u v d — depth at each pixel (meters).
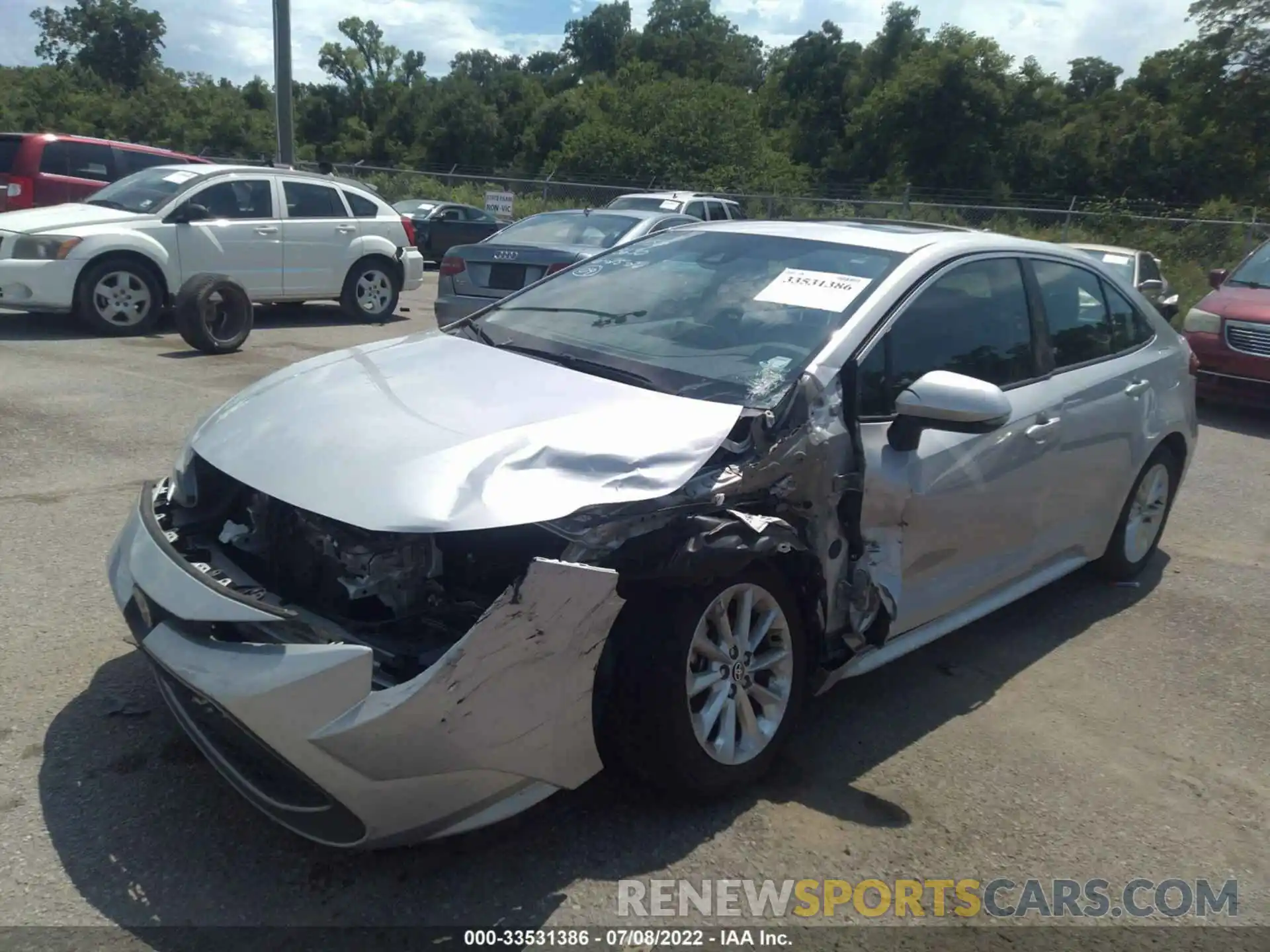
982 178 47.88
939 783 3.60
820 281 4.00
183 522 3.40
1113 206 29.31
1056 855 3.27
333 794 2.64
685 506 3.03
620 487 2.93
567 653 2.81
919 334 3.93
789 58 65.75
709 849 3.15
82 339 10.39
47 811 3.10
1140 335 5.40
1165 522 5.83
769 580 3.36
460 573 2.97
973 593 4.24
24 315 11.69
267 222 11.74
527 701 2.77
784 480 3.32
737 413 3.29
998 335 4.33
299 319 12.84
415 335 4.38
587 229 10.63
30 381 8.27
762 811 3.35
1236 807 3.60
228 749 2.97
